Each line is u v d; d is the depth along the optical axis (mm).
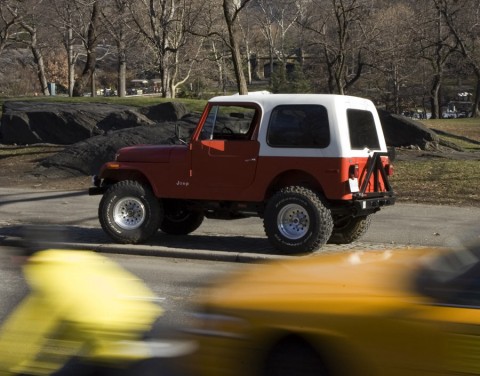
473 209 15891
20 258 6074
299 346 4535
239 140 12180
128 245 12688
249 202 12188
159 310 6441
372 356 4336
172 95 54969
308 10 64812
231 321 4695
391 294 4578
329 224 11547
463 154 25250
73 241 13188
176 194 12461
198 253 12164
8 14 50375
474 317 4203
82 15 47156
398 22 46562
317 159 11602
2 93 81500
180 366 4906
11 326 5426
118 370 5188
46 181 22125
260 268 5801
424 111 75562
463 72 66250
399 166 21109
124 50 53188
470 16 45188
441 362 4211
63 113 29656
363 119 12297
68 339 5277
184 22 41375
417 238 13219
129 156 12766
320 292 4727
